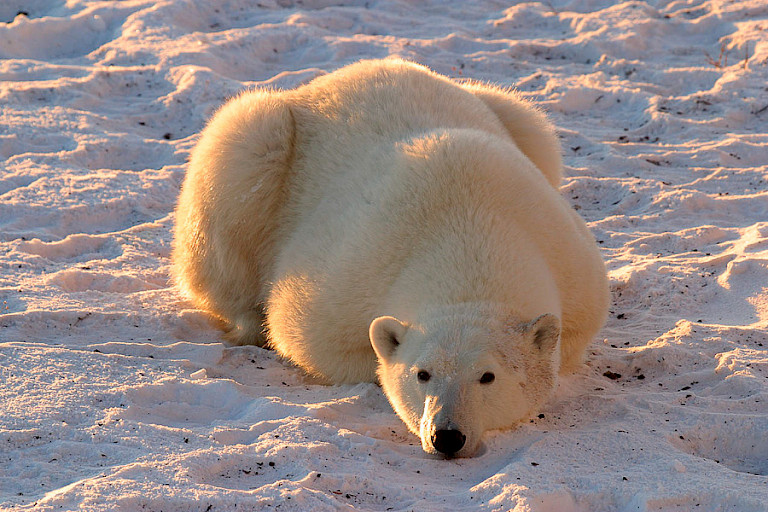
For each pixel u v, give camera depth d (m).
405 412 7.88
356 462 7.48
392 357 8.11
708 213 14.73
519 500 6.68
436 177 8.87
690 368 9.64
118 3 26.47
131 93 20.67
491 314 7.89
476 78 22.39
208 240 10.60
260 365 9.98
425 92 10.61
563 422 8.41
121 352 9.77
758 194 15.07
